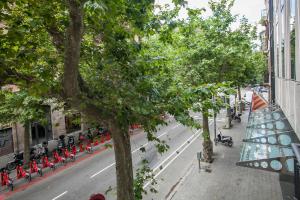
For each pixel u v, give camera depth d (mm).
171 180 16828
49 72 5699
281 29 14602
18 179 18562
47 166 20719
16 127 24453
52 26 6105
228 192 14867
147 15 6340
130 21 6238
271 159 8750
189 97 6848
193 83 15289
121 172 7383
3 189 16922
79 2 4383
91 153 23781
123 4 5719
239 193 14648
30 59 5645
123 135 7258
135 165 18719
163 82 7227
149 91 6559
